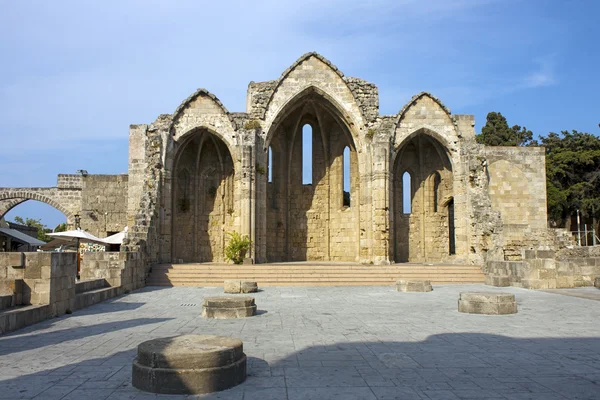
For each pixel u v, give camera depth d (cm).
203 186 3688
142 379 734
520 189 3859
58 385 762
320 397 705
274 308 1673
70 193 5181
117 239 3481
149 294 2184
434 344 1067
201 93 3319
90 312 1590
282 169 3738
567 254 3588
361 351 996
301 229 3759
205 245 3644
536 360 926
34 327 1293
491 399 697
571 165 6119
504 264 2598
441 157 3578
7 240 4812
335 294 2158
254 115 3306
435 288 2439
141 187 3656
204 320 1402
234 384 756
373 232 3231
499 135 6769
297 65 3369
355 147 3497
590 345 1060
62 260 1542
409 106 3384
